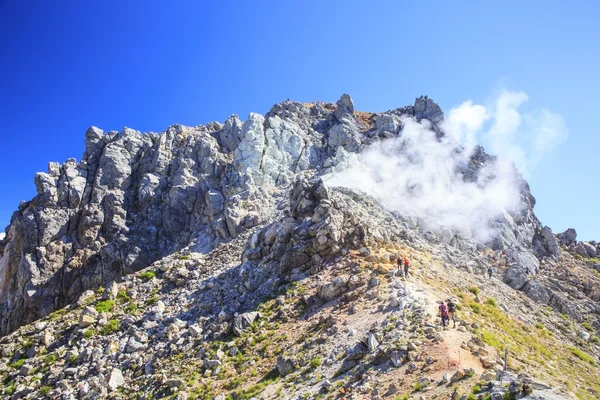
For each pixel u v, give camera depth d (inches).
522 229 2935.5
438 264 1936.5
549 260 2851.9
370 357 1047.0
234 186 2832.2
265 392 1099.3
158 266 2219.5
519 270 2308.1
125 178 3088.1
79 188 2987.2
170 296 1886.1
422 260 1839.3
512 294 2070.6
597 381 1293.1
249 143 3129.9
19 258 2783.0
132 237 2778.1
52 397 1395.2
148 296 1943.9
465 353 971.9
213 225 2581.2
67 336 1733.5
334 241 1743.4
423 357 965.8
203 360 1381.6
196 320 1652.3
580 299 2327.8
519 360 1106.7
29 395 1438.2
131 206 2974.9
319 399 967.6
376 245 1788.9
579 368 1368.1
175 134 3398.1
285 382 1119.0
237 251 2190.0
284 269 1764.3
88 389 1392.7
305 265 1740.9
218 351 1387.8
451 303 1155.3
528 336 1466.5
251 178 2869.1
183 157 3171.8
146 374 1409.9
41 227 2790.4
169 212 2874.0
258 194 2780.5
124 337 1636.3
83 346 1627.7
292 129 3408.0
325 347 1192.8
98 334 1695.4
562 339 1739.7
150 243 2760.8
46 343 1720.0
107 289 1987.0
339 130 3469.5
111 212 2883.9
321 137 3516.2
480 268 2317.9
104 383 1402.6
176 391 1253.1
